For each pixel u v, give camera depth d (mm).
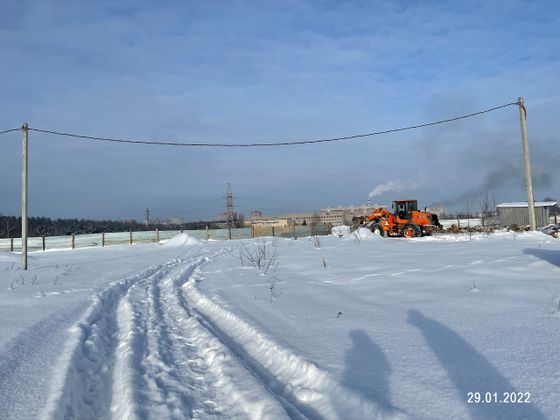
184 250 25000
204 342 5461
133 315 7270
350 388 3521
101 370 4801
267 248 20328
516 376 3557
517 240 17375
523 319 5152
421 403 3230
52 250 30922
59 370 4367
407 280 8422
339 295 7566
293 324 5770
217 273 12266
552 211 45562
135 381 4172
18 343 5336
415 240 20891
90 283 11164
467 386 3453
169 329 6410
